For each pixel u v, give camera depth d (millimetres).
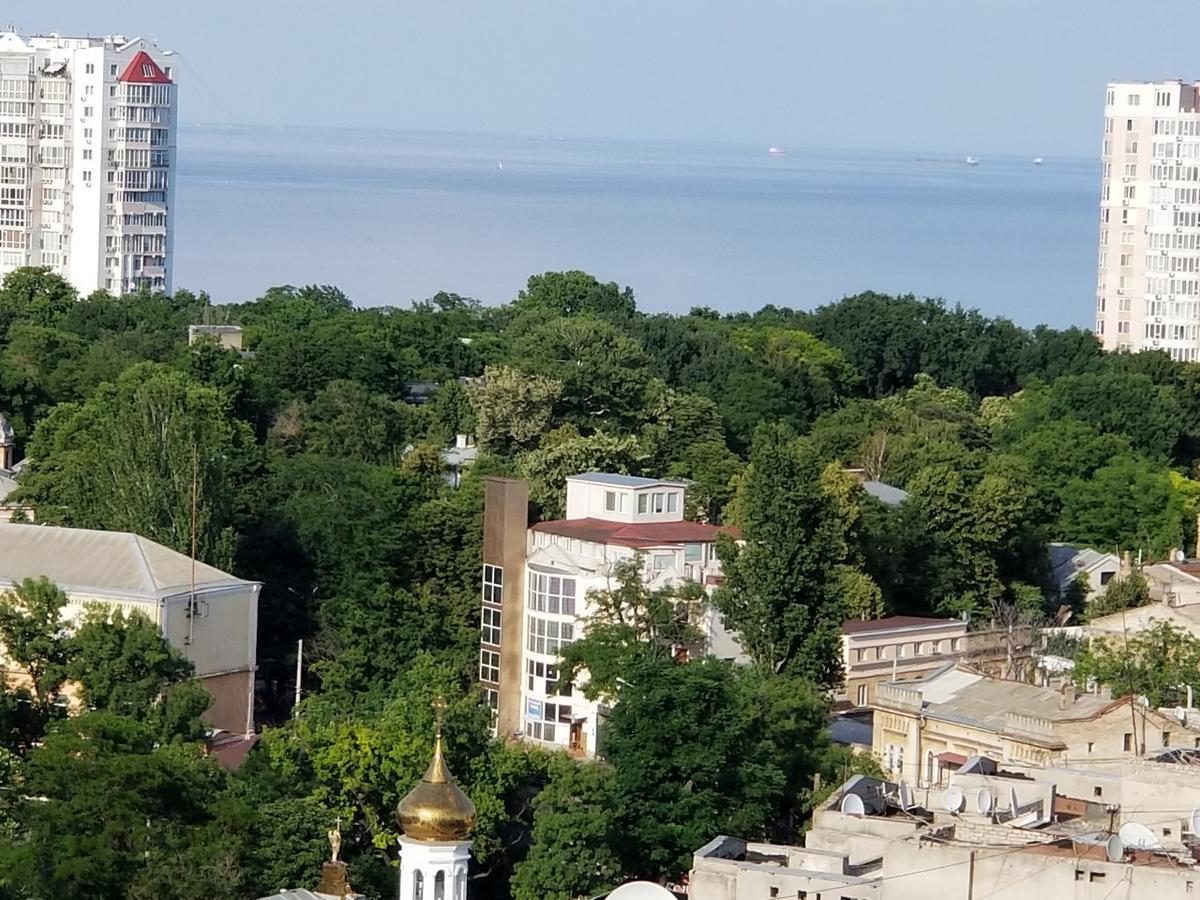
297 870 187625
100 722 187625
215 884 172875
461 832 137625
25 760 196750
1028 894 145500
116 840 176875
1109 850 146125
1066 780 172125
